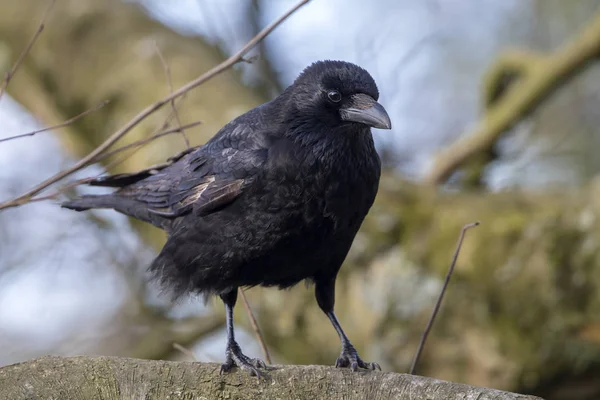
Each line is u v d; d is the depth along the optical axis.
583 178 17.39
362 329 12.34
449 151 14.99
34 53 15.83
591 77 18.20
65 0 16.12
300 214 8.46
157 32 15.69
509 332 12.20
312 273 8.97
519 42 19.70
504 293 12.30
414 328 12.17
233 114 13.81
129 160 14.12
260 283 9.05
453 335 12.17
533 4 19.81
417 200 13.20
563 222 12.65
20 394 6.24
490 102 15.83
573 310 12.24
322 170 8.41
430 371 12.16
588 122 18.06
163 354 14.24
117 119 14.78
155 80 14.74
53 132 15.91
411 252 12.52
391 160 14.05
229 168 8.69
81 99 15.37
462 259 12.36
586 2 19.19
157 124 13.98
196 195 9.14
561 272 12.33
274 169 8.45
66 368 6.37
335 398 6.28
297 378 6.41
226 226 8.64
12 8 16.22
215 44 15.81
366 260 12.58
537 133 16.73
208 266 8.82
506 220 12.70
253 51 15.19
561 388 12.52
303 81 8.75
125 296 15.55
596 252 12.34
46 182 8.30
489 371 12.11
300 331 12.61
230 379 6.46
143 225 14.58
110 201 10.14
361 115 8.36
